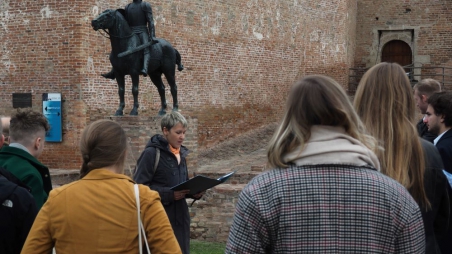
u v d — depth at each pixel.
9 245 3.63
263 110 21.25
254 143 20.11
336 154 2.65
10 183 3.65
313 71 23.73
